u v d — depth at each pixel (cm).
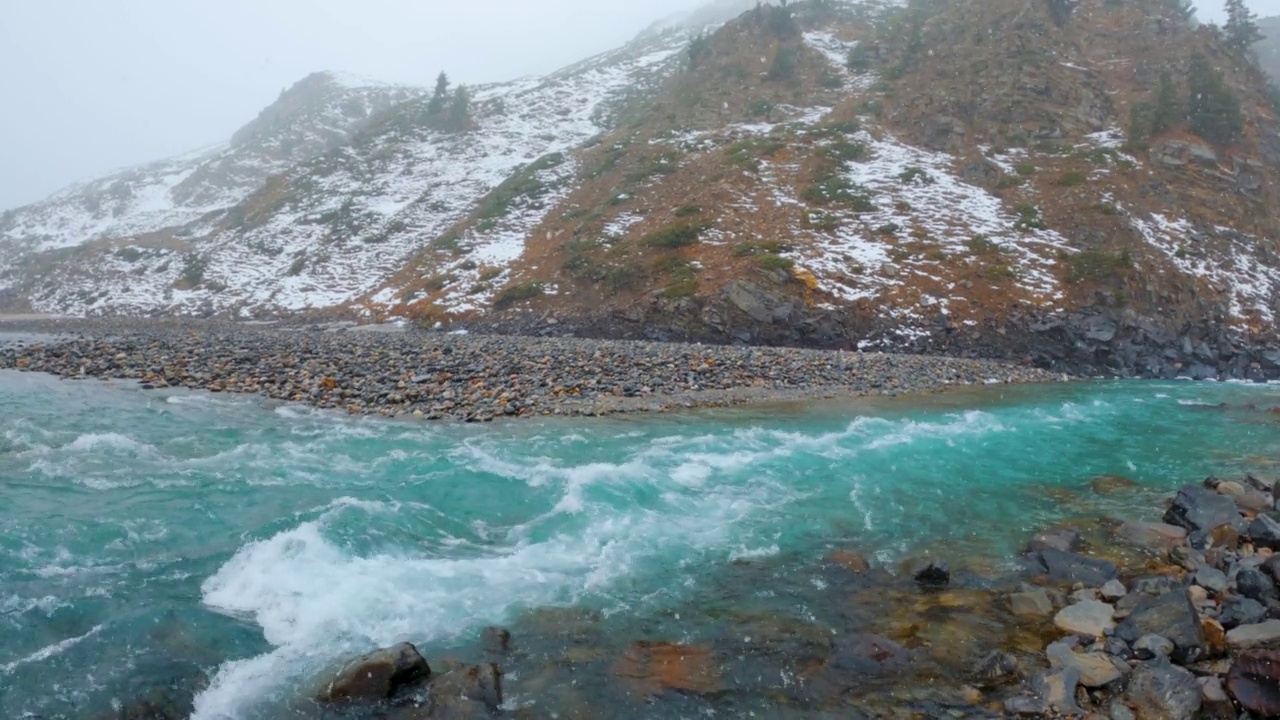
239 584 643
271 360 1891
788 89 5541
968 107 4516
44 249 7081
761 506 958
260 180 8444
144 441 1088
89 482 880
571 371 1831
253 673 523
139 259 5431
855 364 2200
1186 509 901
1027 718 486
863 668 554
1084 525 912
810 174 4019
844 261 3127
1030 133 4178
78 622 559
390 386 1594
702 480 1050
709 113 5350
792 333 2759
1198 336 2748
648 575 730
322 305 4009
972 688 525
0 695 467
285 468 977
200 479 911
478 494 927
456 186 5381
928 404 1750
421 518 834
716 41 6531
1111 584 692
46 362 1847
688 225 3522
